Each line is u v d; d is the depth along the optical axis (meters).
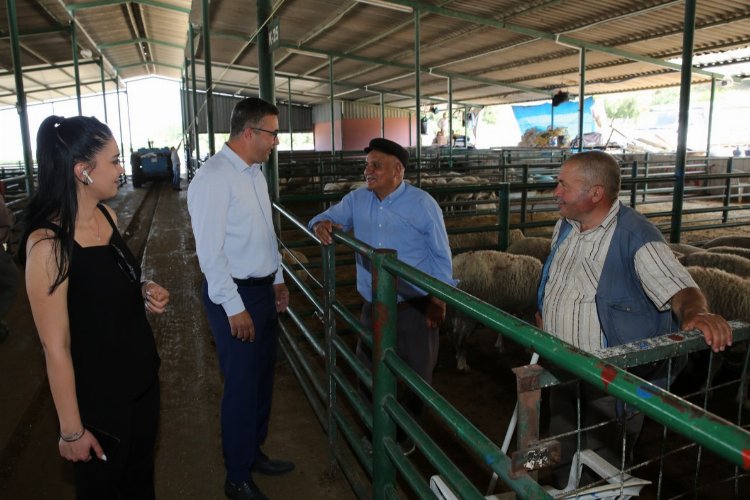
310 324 4.73
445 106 30.12
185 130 26.14
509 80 18.56
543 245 5.17
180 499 2.45
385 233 2.58
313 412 3.26
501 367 4.07
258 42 5.96
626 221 1.76
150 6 15.14
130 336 1.57
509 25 11.38
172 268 6.85
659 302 1.67
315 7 11.88
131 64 25.08
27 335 4.45
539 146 20.00
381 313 1.75
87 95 27.58
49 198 1.38
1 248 3.81
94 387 1.49
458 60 15.72
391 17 12.09
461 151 20.16
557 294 1.89
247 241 2.20
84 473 1.56
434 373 3.97
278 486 2.55
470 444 1.21
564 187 1.79
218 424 3.10
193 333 4.55
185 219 11.01
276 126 2.19
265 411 2.59
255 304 2.27
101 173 1.43
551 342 0.98
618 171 1.77
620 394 0.83
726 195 9.79
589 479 1.71
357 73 20.09
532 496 1.03
